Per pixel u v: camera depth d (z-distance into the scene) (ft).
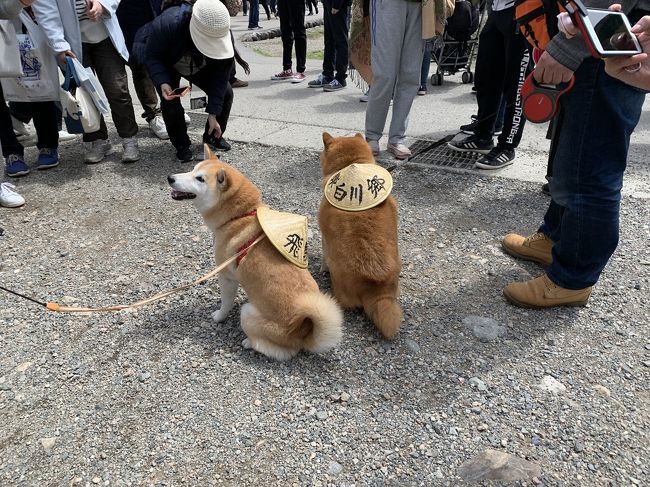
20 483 6.56
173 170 16.80
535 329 9.18
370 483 6.42
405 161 16.49
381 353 8.68
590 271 8.88
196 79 17.10
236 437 7.10
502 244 11.68
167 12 15.33
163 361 8.61
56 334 9.34
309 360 8.56
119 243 12.47
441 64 24.90
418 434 7.11
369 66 17.08
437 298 10.11
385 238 9.21
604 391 7.78
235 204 8.86
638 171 14.96
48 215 13.88
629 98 7.66
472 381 8.00
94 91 15.43
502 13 13.62
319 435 7.12
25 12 14.39
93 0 14.75
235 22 56.65
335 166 10.82
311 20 54.80
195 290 10.61
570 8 5.53
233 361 8.57
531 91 7.80
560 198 8.81
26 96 15.14
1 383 8.22
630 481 6.38
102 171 16.84
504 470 6.50
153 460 6.79
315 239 12.53
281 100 23.70
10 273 11.29
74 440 7.15
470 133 17.42
